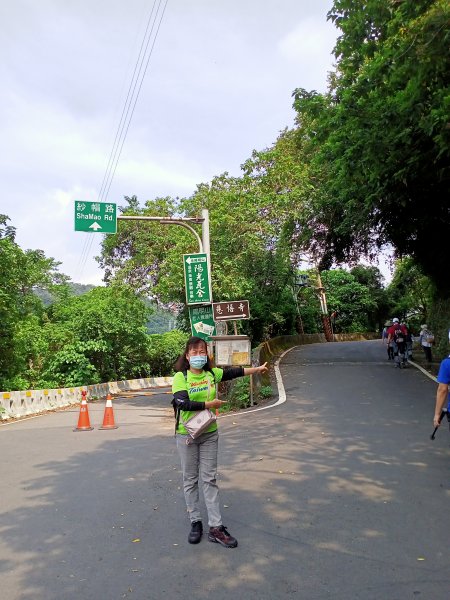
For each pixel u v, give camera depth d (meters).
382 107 9.80
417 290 41.38
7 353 18.58
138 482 6.60
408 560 4.07
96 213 13.93
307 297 45.25
